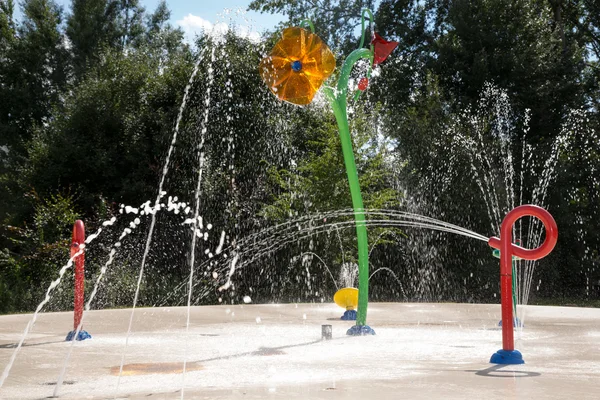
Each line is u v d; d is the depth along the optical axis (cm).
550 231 383
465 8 2017
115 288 1376
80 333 562
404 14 2417
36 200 1631
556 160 1864
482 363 399
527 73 1908
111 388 325
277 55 533
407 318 793
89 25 2800
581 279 1812
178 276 1611
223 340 548
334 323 727
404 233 1702
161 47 2836
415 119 1822
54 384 338
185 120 1764
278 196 1667
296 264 1552
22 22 2836
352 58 582
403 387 313
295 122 1775
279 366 391
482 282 1691
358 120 1591
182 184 1695
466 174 1733
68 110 1859
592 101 2256
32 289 1341
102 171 1730
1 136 2480
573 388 308
